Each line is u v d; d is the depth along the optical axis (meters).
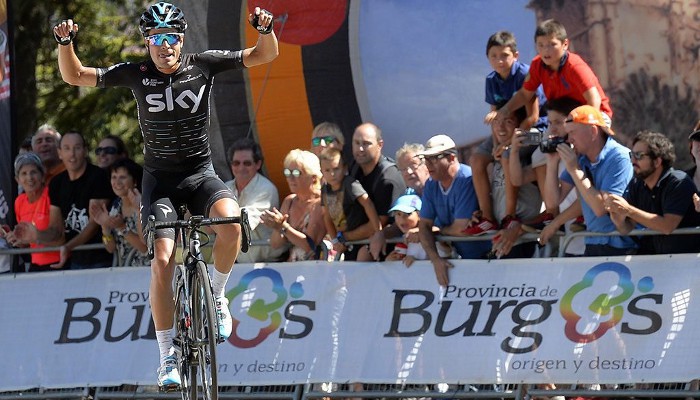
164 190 20.66
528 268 25.31
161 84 20.12
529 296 25.12
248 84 31.02
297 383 26.08
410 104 30.22
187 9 31.19
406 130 30.30
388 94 30.34
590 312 24.66
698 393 23.83
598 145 24.33
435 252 25.81
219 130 31.22
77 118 43.34
